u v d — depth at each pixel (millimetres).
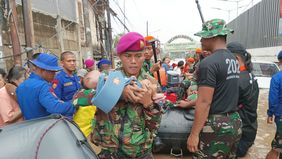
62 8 10469
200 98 2277
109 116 1605
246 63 3473
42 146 1481
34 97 2525
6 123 2980
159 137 3574
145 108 1579
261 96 8070
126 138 1583
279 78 3270
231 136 2348
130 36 1586
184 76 6137
